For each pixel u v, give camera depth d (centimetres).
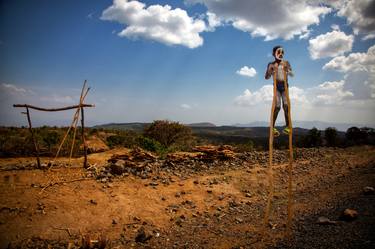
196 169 1205
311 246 557
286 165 1311
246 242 628
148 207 816
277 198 945
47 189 834
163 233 695
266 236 648
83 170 1071
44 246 597
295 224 695
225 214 814
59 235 638
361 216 663
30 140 1744
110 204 795
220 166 1272
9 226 633
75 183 909
